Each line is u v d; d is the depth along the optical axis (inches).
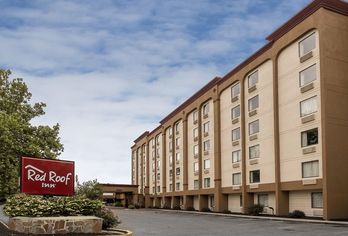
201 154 2474.2
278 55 1688.0
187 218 1614.2
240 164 1978.3
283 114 1638.8
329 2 1440.7
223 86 2192.4
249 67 1911.9
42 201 749.9
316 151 1425.9
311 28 1476.4
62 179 793.6
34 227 662.5
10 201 755.4
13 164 1166.3
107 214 792.3
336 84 1414.9
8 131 1128.8
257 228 1087.0
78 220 691.4
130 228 1089.4
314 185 1422.2
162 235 890.1
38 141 1232.8
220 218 1606.8
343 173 1376.7
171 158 3036.4
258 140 1824.6
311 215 1481.3
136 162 4104.3
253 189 1841.8
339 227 1079.6
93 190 2375.7
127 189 3617.1
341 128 1398.9
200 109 2516.0
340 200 1358.3
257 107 1847.9
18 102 1316.4
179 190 2834.6
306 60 1508.4
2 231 684.1
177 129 2950.3
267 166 1742.1
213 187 2282.2
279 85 1678.2
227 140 2142.0
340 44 1445.6
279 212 1615.4
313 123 1450.5
